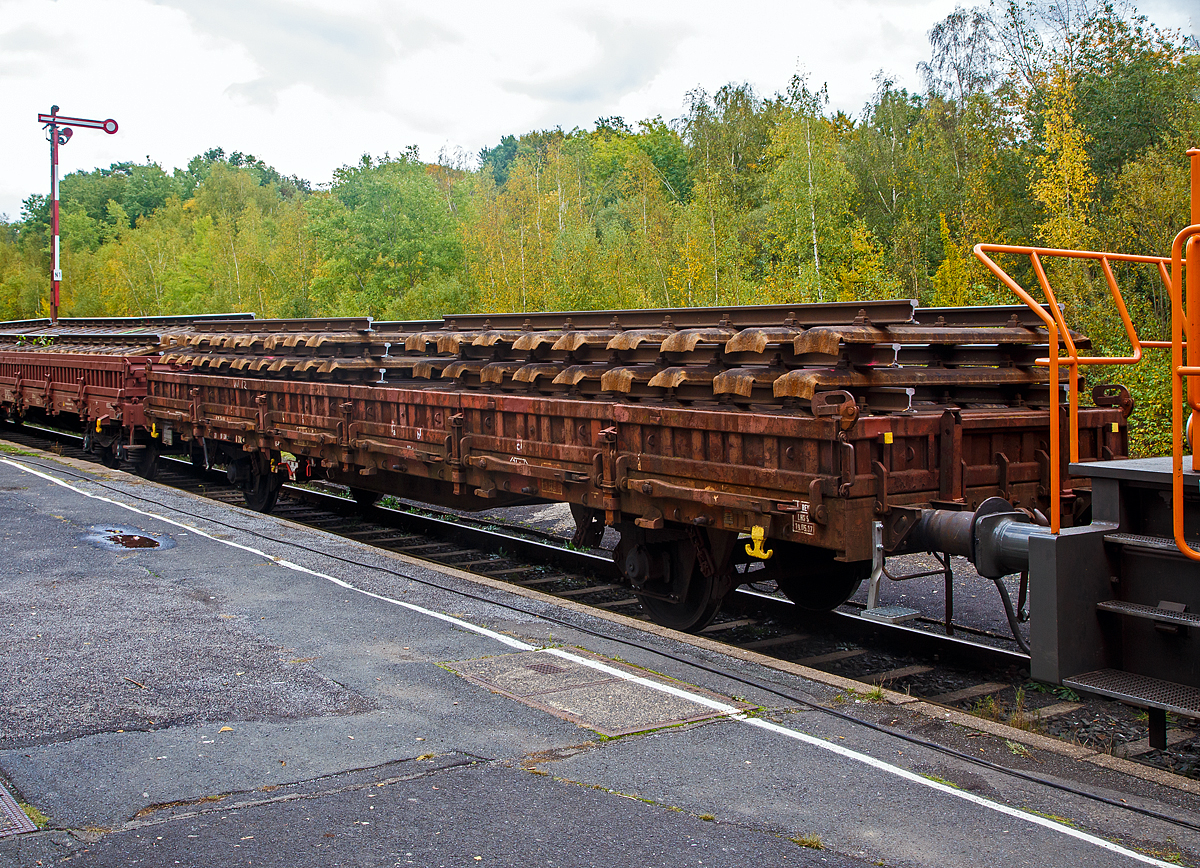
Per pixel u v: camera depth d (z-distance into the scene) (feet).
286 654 20.81
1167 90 99.71
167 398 53.21
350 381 39.27
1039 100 108.99
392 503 51.49
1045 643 15.56
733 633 28.66
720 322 25.09
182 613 23.94
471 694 18.51
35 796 13.97
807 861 12.43
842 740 16.66
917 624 28.07
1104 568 16.01
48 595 25.49
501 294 127.75
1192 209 14.97
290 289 178.60
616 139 241.76
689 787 14.60
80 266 256.52
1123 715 21.16
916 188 133.28
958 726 17.67
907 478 21.15
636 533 27.96
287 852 12.42
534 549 38.63
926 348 26.23
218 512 38.45
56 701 17.81
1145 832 13.51
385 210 148.05
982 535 19.31
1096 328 71.36
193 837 12.79
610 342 26.86
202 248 217.77
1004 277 16.17
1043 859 12.61
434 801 13.96
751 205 155.12
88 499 40.75
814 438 20.44
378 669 19.92
